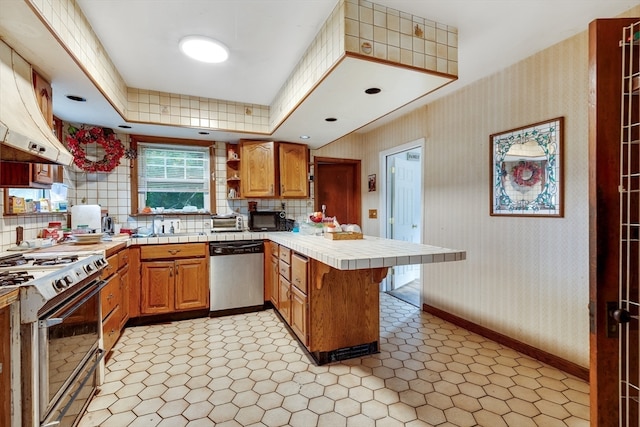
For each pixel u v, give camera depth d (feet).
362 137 15.52
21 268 5.01
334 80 6.75
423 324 10.12
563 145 7.07
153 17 6.32
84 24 6.29
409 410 5.79
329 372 7.16
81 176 10.94
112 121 10.02
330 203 15.65
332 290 7.65
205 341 8.87
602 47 3.23
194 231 12.64
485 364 7.48
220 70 8.73
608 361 3.28
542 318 7.57
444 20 6.37
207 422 5.50
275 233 12.01
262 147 12.53
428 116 11.19
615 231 3.28
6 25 4.90
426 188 11.25
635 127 3.21
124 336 9.21
